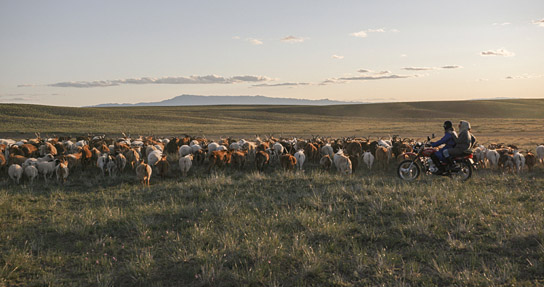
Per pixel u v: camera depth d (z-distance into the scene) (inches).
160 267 214.2
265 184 457.1
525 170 581.3
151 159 636.7
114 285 195.2
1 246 250.8
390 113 4503.0
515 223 256.4
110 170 576.4
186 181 533.0
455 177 445.4
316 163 736.3
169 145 879.7
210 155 624.4
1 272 202.8
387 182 444.1
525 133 1708.9
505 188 393.4
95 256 233.0
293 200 359.3
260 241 242.7
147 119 2950.3
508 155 553.3
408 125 2507.4
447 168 439.8
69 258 233.0
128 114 3250.5
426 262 211.8
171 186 472.1
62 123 2406.5
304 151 743.7
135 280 198.2
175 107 6008.9
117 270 213.3
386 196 350.3
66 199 409.1
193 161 702.5
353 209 322.3
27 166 516.7
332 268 206.4
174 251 236.5
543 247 213.5
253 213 318.3
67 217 321.7
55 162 543.5
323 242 245.3
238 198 386.0
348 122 3058.6
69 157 598.2
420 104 5295.3
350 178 486.9
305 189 422.6
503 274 187.6
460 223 261.3
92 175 589.3
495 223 266.7
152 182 538.0
